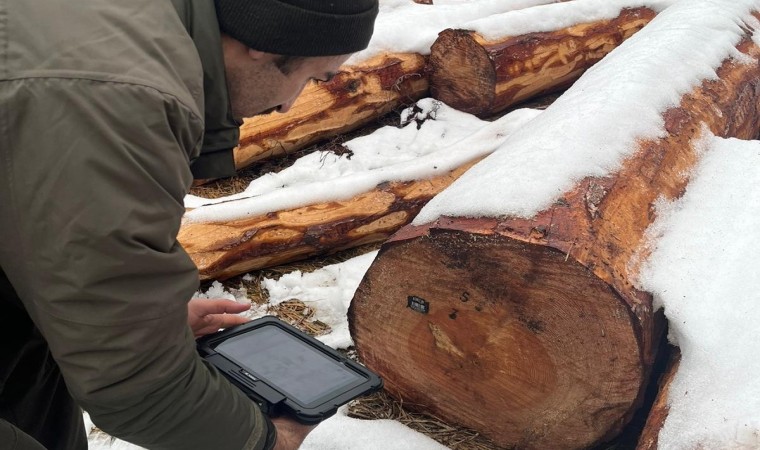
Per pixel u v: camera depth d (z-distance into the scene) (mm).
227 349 1774
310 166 4113
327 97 4363
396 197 3650
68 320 1174
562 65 4988
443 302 2320
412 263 2307
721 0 4043
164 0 1214
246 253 3342
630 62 3113
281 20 1270
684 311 2055
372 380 1706
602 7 5238
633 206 2271
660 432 1917
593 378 2152
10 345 1496
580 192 2176
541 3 5617
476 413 2473
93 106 1104
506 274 2137
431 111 4734
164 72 1163
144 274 1189
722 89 3232
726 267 2189
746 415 1745
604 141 2418
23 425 1618
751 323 2014
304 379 1694
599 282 1985
